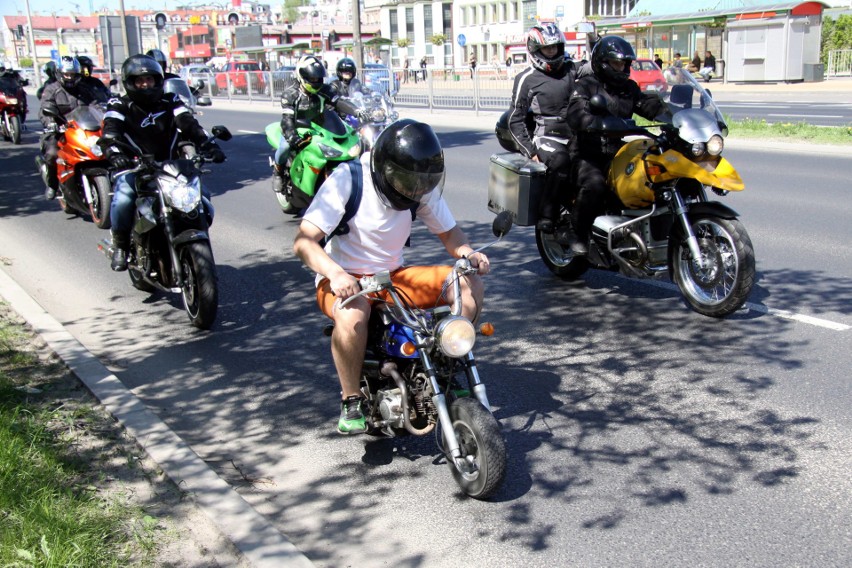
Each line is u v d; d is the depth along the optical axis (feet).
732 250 19.74
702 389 16.78
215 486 13.17
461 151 54.39
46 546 11.02
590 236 21.99
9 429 14.33
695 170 19.39
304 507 13.11
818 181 38.06
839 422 15.08
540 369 18.21
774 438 14.61
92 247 30.78
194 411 16.76
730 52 113.09
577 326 20.85
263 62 170.91
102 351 20.16
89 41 409.49
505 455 12.33
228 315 22.71
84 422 15.48
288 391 17.61
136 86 22.20
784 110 74.43
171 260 21.77
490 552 11.73
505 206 24.26
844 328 19.75
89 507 12.36
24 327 20.92
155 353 19.97
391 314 13.12
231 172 49.16
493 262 27.25
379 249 13.91
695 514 12.42
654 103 21.70
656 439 14.80
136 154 22.49
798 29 107.04
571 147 22.54
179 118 22.77
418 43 231.09
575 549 11.70
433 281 13.71
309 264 13.12
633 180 20.61
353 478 13.97
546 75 23.44
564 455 14.39
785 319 20.53
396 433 13.61
